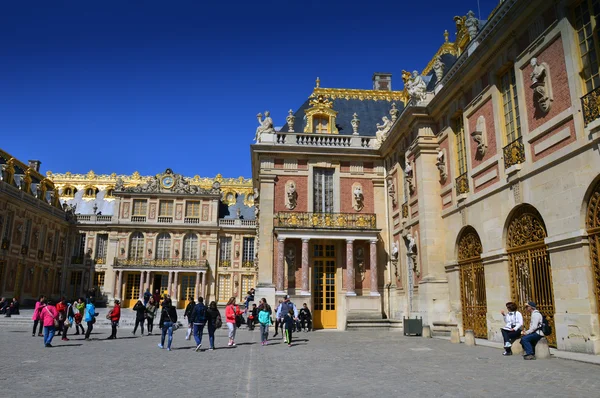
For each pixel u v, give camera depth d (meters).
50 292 52.47
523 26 14.58
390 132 24.53
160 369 10.61
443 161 20.27
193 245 57.91
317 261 26.06
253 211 62.28
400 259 24.30
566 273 12.37
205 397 7.48
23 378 9.44
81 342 17.73
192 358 12.68
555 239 12.75
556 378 8.65
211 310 15.25
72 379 9.29
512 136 15.39
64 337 18.31
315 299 25.62
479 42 16.86
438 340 17.27
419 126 21.19
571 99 12.37
